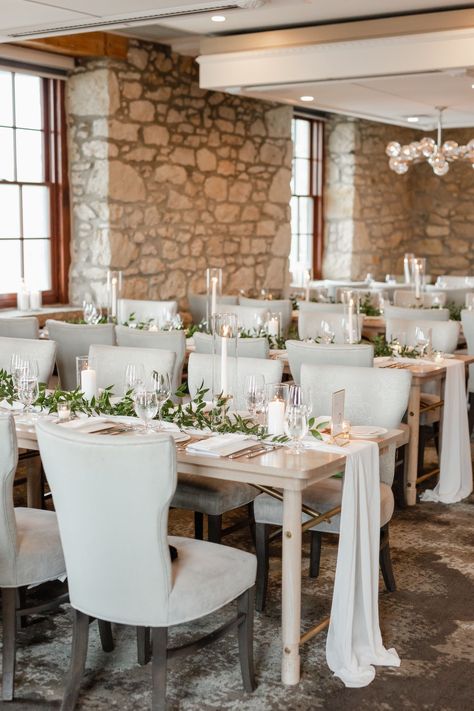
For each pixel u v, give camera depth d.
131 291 7.80
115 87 7.43
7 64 7.04
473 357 5.45
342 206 10.94
